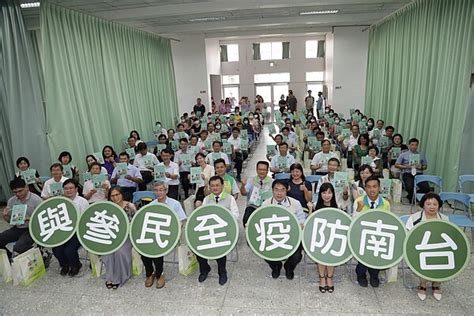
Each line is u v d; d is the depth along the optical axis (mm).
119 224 3092
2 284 3367
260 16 8969
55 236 3221
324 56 15008
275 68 15391
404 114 7348
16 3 5031
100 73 6656
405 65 7297
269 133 11492
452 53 4949
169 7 6816
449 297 2875
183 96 13094
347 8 8125
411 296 2908
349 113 12461
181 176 5570
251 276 3332
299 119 10828
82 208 3605
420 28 6328
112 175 4957
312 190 3879
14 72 5141
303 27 11906
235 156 6707
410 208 4785
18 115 5242
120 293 3145
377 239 2736
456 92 4801
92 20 6496
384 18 9125
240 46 15320
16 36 5066
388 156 5758
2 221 5074
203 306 2902
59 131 5484
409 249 2648
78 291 3209
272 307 2846
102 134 6539
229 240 2945
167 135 8000
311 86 15414
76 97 5836
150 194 3904
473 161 4594
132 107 8008
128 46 7977
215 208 2992
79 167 5750
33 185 4746
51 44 5359
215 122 9375
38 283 3369
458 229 2588
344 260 2771
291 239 2873
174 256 3766
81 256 3887
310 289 3072
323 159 5078
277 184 3197
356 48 12023
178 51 12758
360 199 3199
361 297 2920
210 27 9695
